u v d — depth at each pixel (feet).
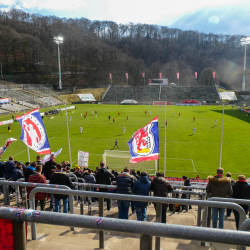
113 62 503.20
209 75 506.07
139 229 7.31
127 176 24.13
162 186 23.18
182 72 563.89
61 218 7.84
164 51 633.61
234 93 373.40
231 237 6.66
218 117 216.74
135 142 47.16
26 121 41.65
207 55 637.71
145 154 46.70
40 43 444.14
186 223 24.99
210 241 6.81
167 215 28.43
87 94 371.76
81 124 185.57
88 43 493.77
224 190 21.80
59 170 24.34
